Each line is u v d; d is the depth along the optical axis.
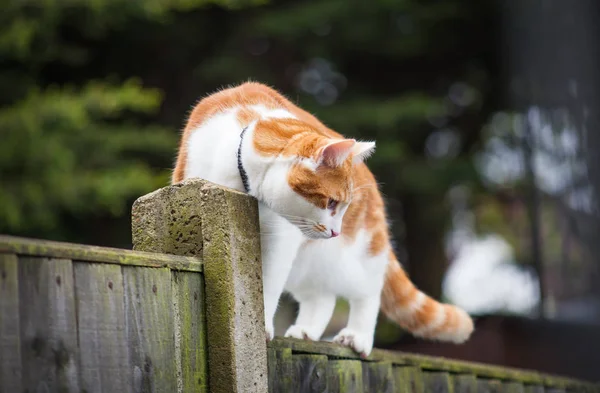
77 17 12.06
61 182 11.30
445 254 17.56
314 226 4.10
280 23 13.98
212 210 3.10
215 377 3.04
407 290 5.16
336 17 14.00
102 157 12.05
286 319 10.87
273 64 15.20
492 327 11.02
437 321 5.16
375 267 4.90
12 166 11.23
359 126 13.93
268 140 3.94
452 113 16.11
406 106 13.98
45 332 2.42
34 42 11.97
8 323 2.30
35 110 11.27
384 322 12.98
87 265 2.60
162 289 2.87
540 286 14.45
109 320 2.64
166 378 2.85
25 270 2.38
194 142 4.16
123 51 14.52
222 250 3.07
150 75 14.85
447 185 14.66
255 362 3.14
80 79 14.69
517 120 15.19
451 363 5.13
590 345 10.61
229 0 12.32
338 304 12.87
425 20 14.73
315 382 3.81
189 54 14.79
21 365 2.33
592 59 14.14
